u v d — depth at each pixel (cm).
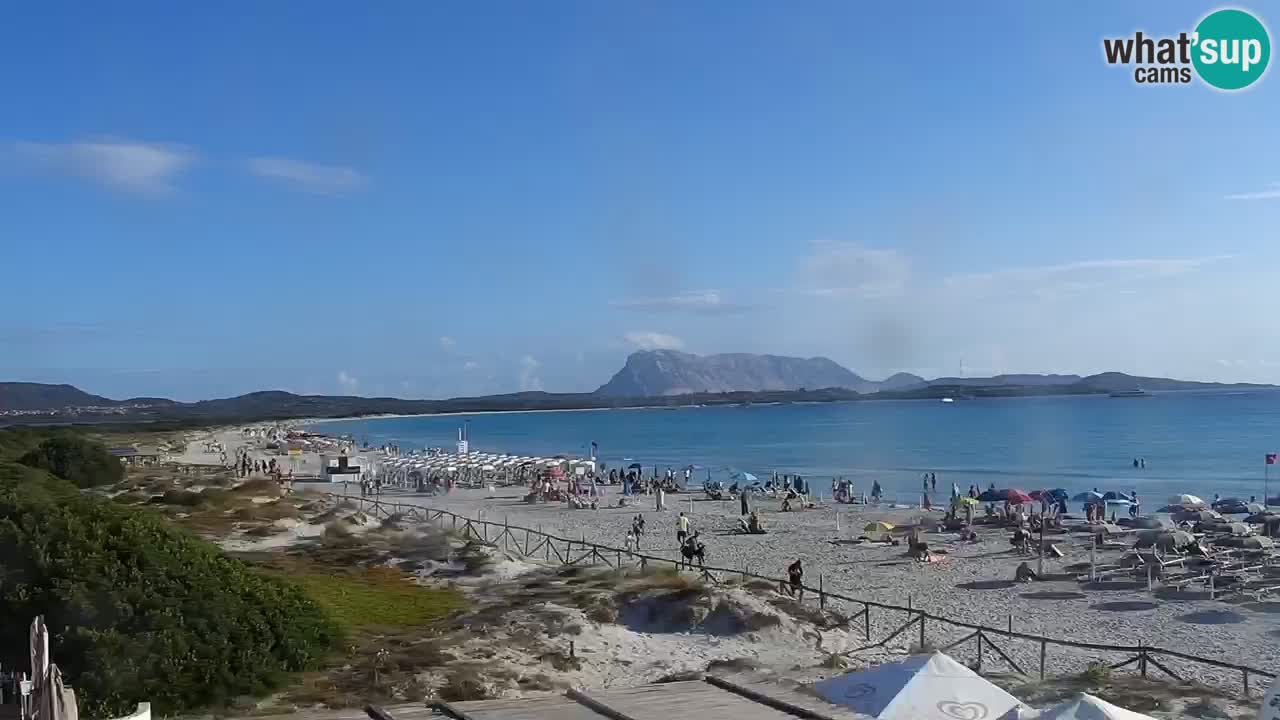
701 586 2805
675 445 16200
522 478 8606
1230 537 4091
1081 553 4281
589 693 1645
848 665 2152
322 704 1706
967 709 1243
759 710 1526
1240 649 2558
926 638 2683
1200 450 11688
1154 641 2662
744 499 5931
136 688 1612
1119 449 12119
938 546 4494
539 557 4159
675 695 1622
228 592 1867
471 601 2955
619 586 2961
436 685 1859
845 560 4222
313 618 2056
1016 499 5472
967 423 19838
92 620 1669
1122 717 1092
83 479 6200
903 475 9575
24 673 1504
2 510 1838
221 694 1689
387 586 3186
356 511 5250
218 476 7806
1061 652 2506
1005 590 3469
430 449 14500
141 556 1820
